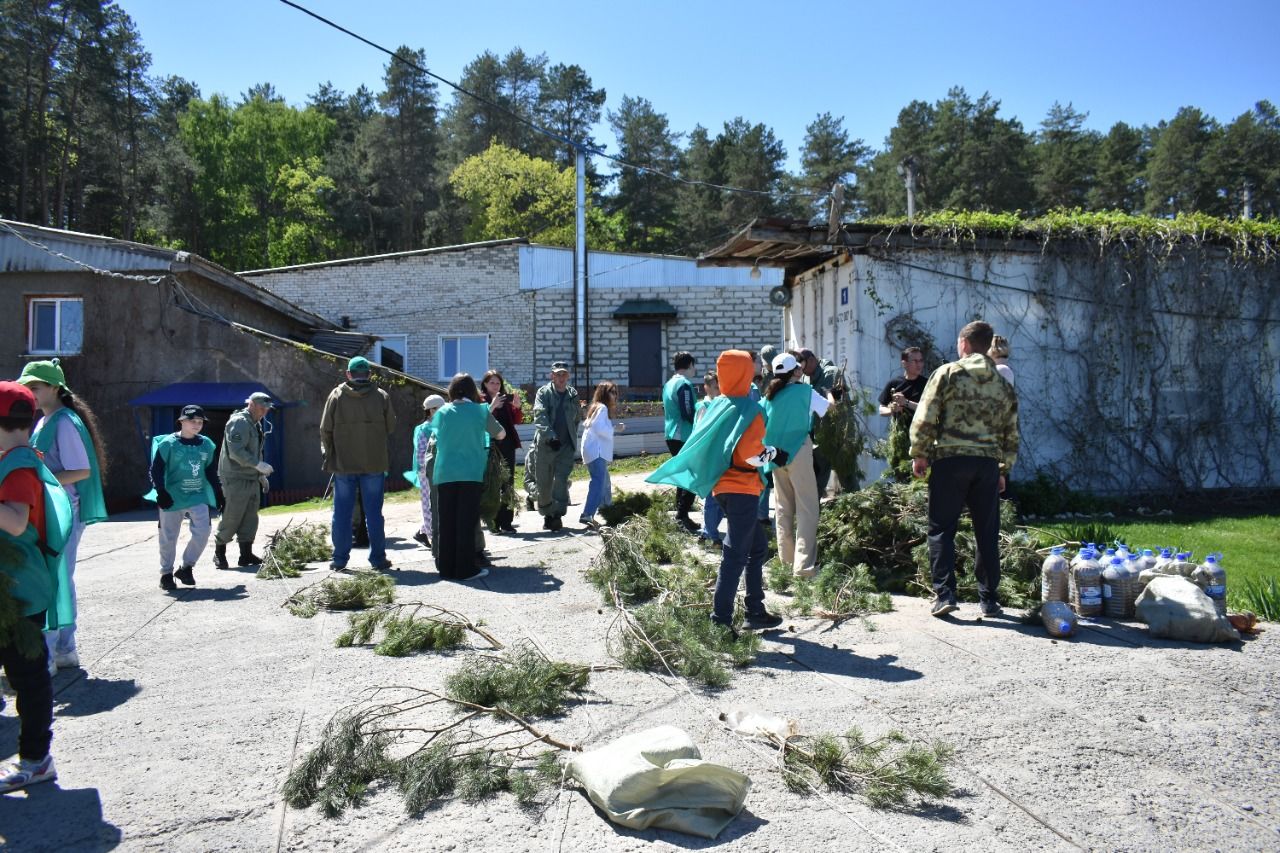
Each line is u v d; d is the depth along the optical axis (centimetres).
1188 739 425
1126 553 650
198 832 351
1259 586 666
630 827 346
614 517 1091
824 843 335
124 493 2058
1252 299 1263
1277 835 339
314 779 380
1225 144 5144
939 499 648
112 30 5028
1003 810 359
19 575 390
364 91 7506
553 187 5572
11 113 4531
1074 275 1210
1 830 353
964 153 5306
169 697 509
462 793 375
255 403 960
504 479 895
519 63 6850
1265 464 1249
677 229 6125
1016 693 486
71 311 2088
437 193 6184
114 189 5247
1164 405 1234
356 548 1054
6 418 394
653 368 3061
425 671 545
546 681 482
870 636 603
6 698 522
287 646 610
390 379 2089
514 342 3069
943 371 641
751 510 589
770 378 616
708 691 496
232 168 6191
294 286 3109
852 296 1191
